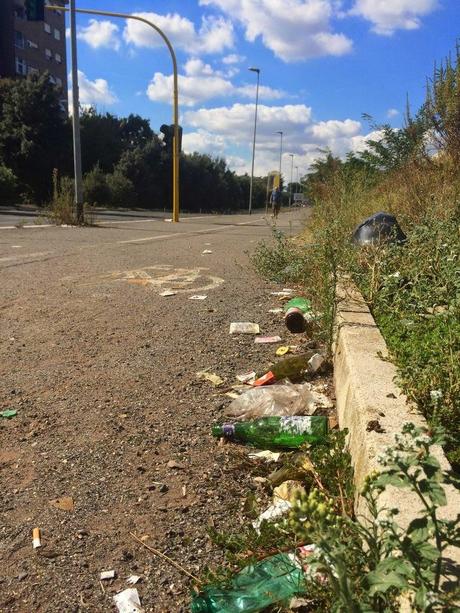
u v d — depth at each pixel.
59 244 13.07
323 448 2.71
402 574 1.43
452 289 4.12
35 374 4.50
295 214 34.66
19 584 2.26
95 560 2.40
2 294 7.27
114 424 3.62
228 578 2.12
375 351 3.43
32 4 18.23
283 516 2.44
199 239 15.52
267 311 6.46
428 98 8.91
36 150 46.25
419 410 2.60
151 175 59.59
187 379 4.39
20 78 50.34
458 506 1.89
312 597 1.91
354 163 14.66
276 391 3.88
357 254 5.50
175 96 24.20
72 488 2.92
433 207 6.76
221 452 3.31
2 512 2.71
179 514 2.71
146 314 6.31
